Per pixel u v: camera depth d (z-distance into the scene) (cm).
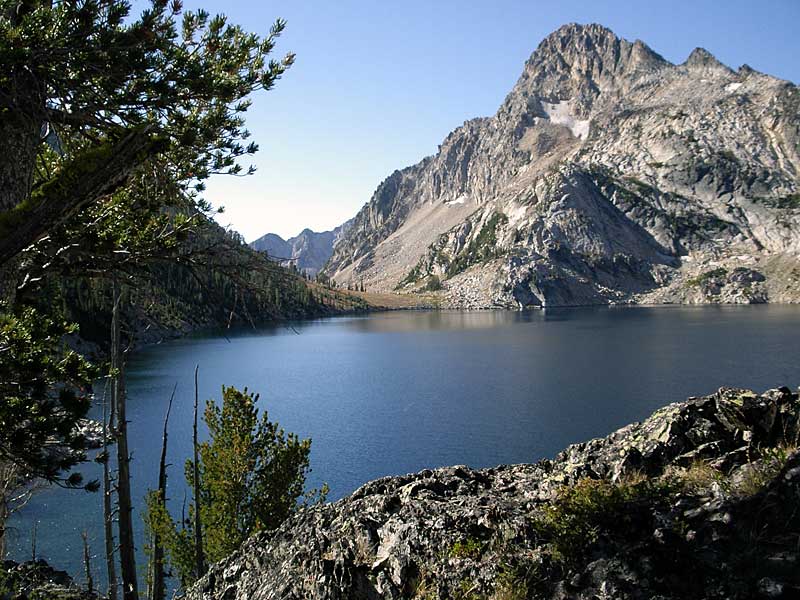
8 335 720
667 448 976
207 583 1352
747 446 905
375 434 6272
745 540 710
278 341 17512
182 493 4288
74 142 888
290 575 1134
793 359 10769
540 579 803
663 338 15362
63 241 897
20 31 691
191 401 7606
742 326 18225
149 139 752
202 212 1031
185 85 858
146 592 2803
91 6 715
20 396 751
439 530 986
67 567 3070
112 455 4769
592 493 835
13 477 934
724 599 655
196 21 964
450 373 10600
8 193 748
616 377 9512
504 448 5716
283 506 2173
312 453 5591
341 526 1135
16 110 721
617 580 733
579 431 6278
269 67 980
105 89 791
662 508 807
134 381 9281
